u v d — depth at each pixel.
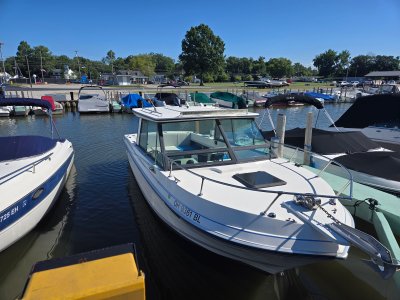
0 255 5.48
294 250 3.85
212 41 76.44
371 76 88.88
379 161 7.36
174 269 5.21
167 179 5.27
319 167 8.08
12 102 8.79
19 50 112.94
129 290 2.56
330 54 118.12
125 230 6.34
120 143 14.16
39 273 2.62
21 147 7.24
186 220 4.67
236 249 4.25
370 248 3.37
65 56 127.81
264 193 4.59
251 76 100.31
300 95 10.84
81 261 2.79
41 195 6.16
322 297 4.66
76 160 11.18
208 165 5.63
